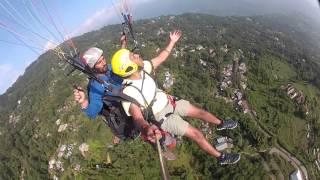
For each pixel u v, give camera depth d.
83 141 103.50
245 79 131.62
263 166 95.31
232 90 124.44
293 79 136.25
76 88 7.56
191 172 88.75
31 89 145.00
